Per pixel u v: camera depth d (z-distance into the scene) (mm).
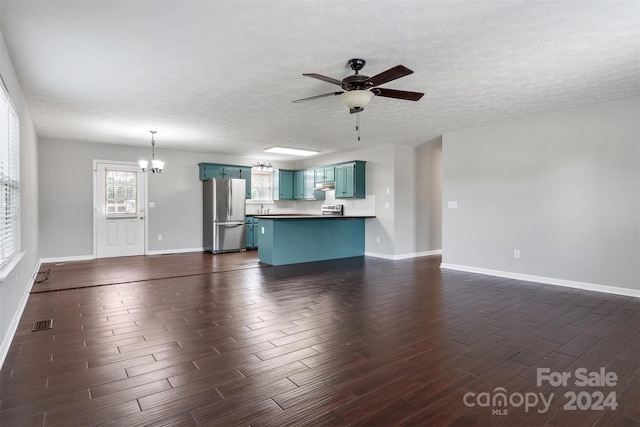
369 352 2604
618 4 2215
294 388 2092
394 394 2035
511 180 5188
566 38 2662
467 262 5754
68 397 1974
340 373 2281
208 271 5691
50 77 3369
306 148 7555
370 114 4758
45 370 2289
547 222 4828
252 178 9398
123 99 4062
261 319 3326
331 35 2600
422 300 4004
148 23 2414
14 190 3207
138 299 4004
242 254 7656
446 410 1882
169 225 7773
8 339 2672
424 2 2180
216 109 4473
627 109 4141
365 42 2713
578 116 4520
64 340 2791
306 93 3873
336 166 7883
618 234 4242
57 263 6328
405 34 2588
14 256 3105
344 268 6023
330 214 8258
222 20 2381
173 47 2779
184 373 2264
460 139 5793
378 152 7285
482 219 5535
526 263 5051
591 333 2990
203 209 8203
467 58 3008
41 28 2463
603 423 1773
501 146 5297
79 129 5633
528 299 4051
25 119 4020
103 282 4852
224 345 2715
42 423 1738
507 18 2377
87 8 2221
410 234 7273
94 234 6902
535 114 4805
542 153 4859
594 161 4402
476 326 3160
